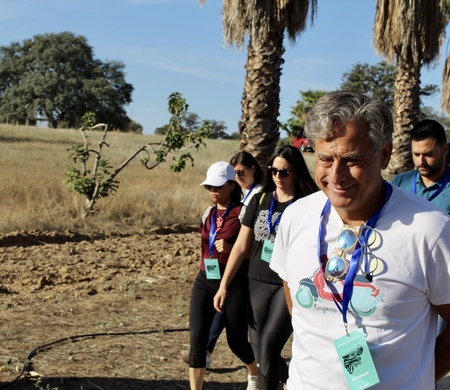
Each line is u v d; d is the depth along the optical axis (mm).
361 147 2188
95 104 79812
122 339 6227
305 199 2525
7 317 6758
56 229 11992
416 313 2264
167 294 7938
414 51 13781
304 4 9945
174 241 11773
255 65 10078
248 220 4438
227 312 4656
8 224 11867
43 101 79000
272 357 4172
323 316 2332
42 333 6297
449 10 13859
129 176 19609
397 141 14398
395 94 14453
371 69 49125
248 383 4914
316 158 2283
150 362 5648
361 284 2250
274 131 10211
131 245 11164
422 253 2225
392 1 13664
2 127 48531
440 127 4203
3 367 5336
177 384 5230
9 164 22203
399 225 2256
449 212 4227
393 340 2230
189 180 19312
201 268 4773
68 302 7422
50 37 82875
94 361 5617
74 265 9398
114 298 7668
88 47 84250
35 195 14492
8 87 84688
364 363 2223
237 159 5473
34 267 9000
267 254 4266
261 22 9883
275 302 4230
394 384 2229
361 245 2271
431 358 2357
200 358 4570
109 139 44250
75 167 13234
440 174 4285
